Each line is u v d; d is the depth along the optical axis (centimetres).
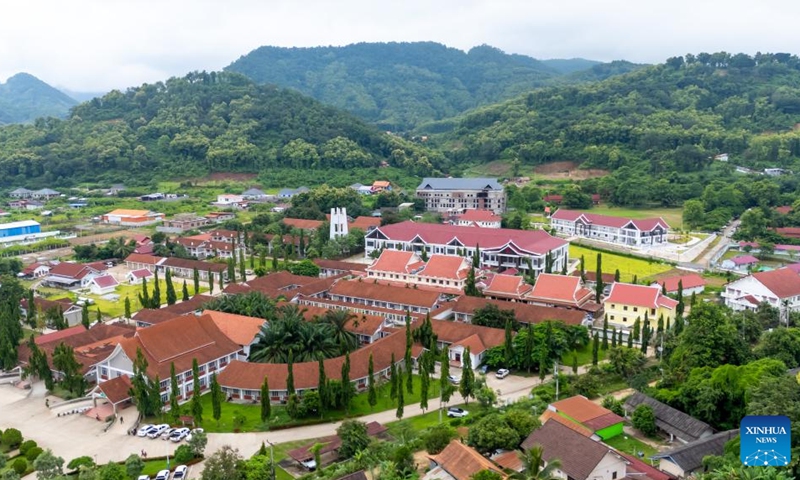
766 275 15888
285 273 18012
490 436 8619
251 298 14400
